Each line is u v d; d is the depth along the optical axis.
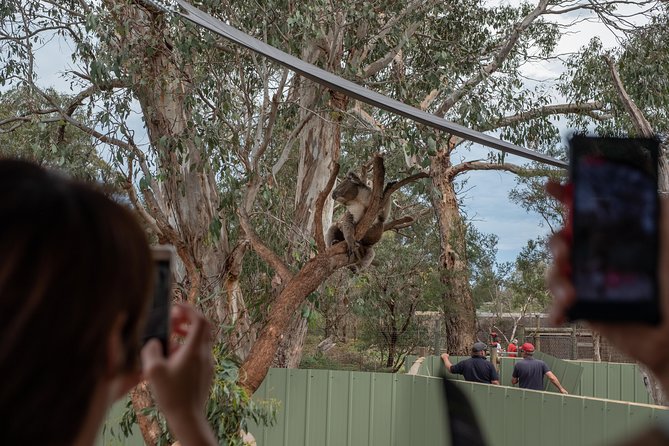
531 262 19.97
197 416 0.77
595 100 14.85
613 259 0.46
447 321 17.39
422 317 18.91
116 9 9.20
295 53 9.98
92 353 0.51
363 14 10.06
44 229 0.50
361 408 10.09
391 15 12.05
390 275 18.09
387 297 17.86
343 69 11.23
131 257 0.54
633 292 0.46
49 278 0.49
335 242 8.42
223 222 10.14
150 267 0.57
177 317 0.83
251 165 9.35
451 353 17.31
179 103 9.93
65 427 0.49
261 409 6.19
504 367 14.51
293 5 9.61
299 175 12.14
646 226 0.47
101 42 9.80
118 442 8.05
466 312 17.25
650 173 0.47
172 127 9.87
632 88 13.58
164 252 0.70
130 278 0.54
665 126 13.48
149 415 5.05
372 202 5.70
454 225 17.69
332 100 10.95
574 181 0.48
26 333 0.48
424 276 18.19
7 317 0.48
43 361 0.48
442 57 11.62
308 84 11.20
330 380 10.03
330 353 19.97
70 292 0.49
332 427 9.99
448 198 17.80
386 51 11.30
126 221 0.56
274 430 9.82
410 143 9.50
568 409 6.90
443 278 17.28
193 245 9.91
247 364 5.30
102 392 0.54
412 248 19.14
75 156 9.25
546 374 9.61
